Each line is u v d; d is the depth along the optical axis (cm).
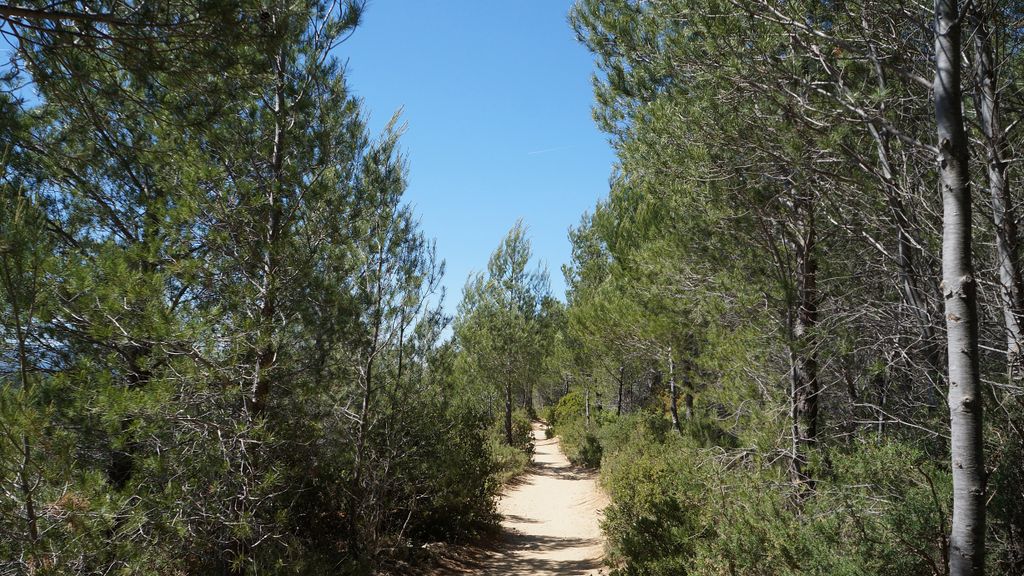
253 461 568
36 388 383
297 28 605
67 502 388
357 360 823
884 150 449
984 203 458
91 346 525
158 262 533
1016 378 390
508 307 2334
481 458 1191
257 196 579
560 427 3045
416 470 915
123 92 429
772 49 480
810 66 529
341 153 741
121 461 534
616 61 746
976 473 263
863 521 385
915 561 356
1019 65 469
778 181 596
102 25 370
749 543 446
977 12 394
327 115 682
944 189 286
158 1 356
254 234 601
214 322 538
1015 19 450
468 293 2370
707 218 661
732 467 602
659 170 667
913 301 476
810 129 492
